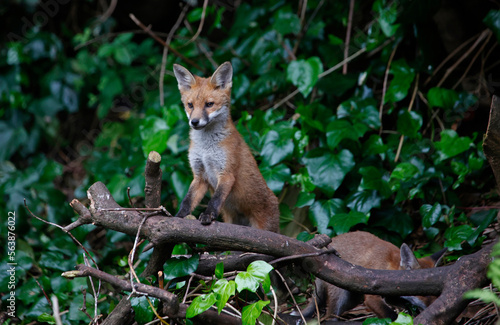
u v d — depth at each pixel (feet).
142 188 32.73
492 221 26.55
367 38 36.11
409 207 31.37
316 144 33.78
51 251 31.32
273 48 38.01
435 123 34.68
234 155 24.88
